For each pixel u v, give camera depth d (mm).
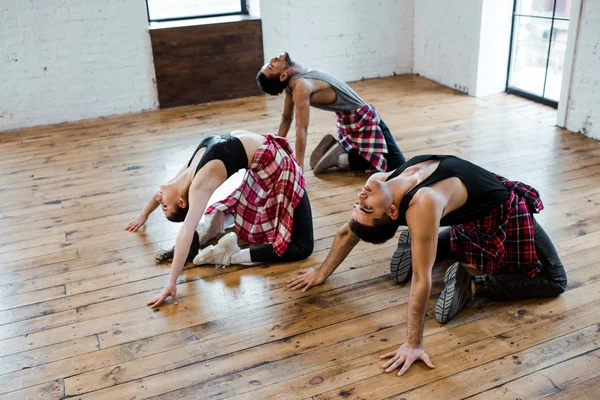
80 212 3527
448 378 2078
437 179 2086
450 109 5219
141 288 2717
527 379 2055
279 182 2779
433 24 6043
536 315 2395
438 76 6148
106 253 3037
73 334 2410
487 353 2191
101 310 2562
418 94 5762
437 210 1944
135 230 3270
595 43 4160
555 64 5031
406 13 6324
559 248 2877
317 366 2170
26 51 5191
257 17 5852
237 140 2658
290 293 2631
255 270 2828
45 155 4586
